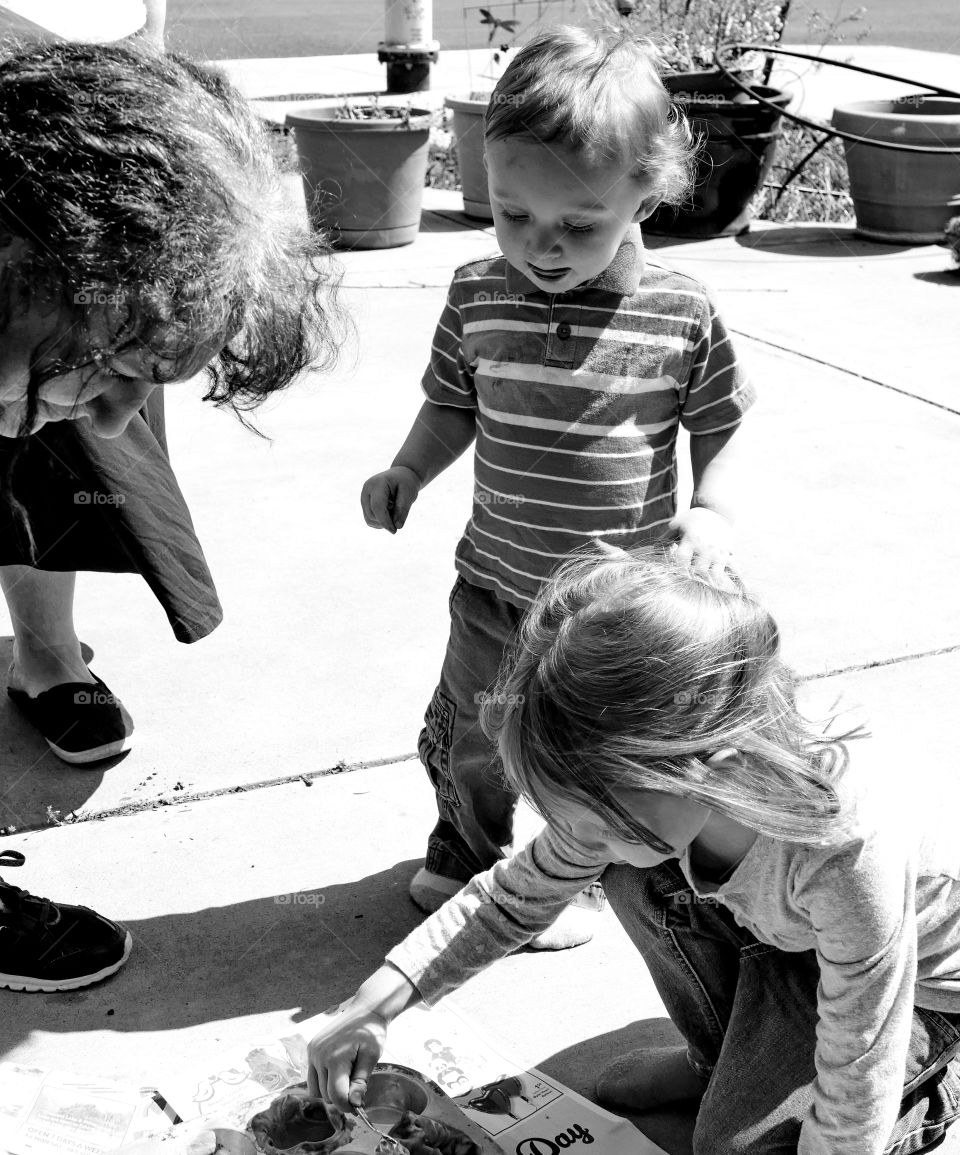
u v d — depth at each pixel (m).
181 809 2.27
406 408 4.07
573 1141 1.63
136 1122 1.62
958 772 2.33
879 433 3.96
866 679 2.65
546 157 1.63
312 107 6.11
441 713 2.01
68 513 2.10
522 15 8.88
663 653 1.22
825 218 6.95
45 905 1.90
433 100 9.08
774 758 1.26
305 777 2.36
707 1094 1.54
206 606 2.19
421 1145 1.52
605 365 1.81
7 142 0.88
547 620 1.33
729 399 1.87
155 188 0.90
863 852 1.31
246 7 15.03
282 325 1.06
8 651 2.74
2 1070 1.71
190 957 1.95
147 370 0.99
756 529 3.31
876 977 1.33
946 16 14.38
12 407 1.05
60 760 2.38
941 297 5.46
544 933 1.99
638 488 1.86
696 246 6.30
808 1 14.36
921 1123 1.53
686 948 1.58
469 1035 1.79
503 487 1.89
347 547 3.20
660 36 6.41
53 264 0.90
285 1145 1.54
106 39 1.28
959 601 2.98
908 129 6.11
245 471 3.61
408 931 2.01
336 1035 1.50
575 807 1.27
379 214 5.85
